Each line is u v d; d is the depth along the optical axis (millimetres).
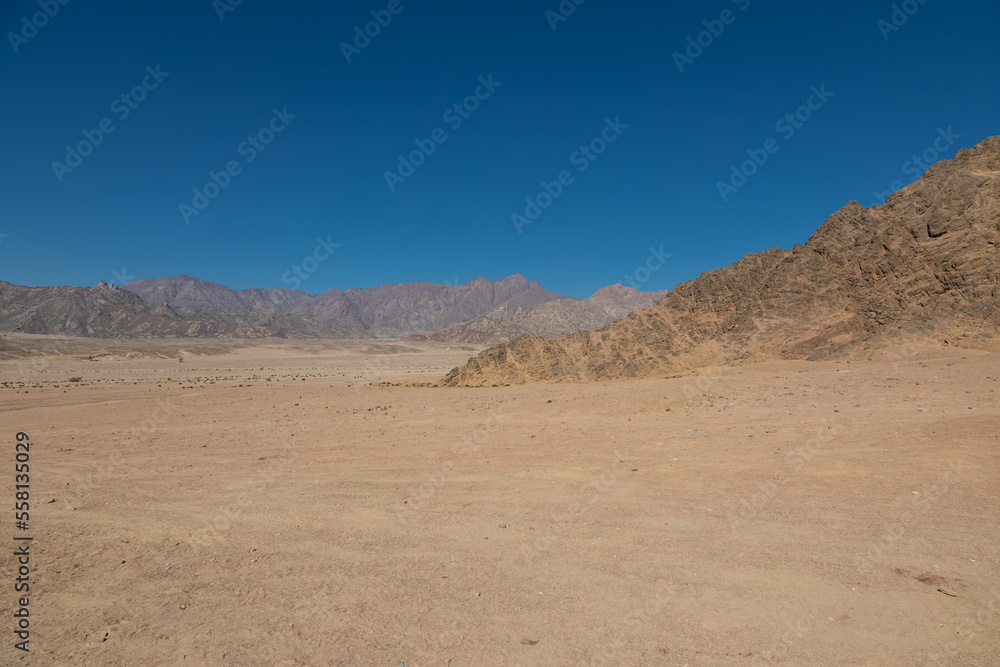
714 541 10023
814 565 8836
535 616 7719
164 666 6723
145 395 48062
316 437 23844
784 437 18000
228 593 8656
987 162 48969
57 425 29750
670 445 18328
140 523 12156
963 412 18859
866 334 43406
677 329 55750
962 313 39438
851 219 53625
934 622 7070
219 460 19375
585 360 55812
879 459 14430
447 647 7000
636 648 6848
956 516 10445
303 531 11477
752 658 6539
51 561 9914
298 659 6805
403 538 10922
